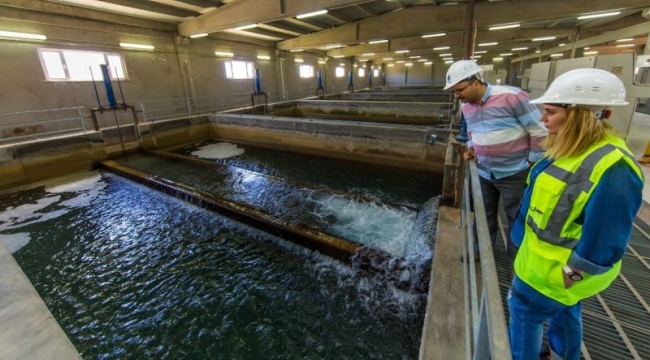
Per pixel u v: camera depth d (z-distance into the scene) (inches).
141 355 102.2
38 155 262.2
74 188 248.8
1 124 281.6
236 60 538.3
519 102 65.6
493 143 70.8
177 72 442.6
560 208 37.6
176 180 252.2
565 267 38.4
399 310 110.6
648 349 64.7
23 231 181.2
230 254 152.5
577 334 46.1
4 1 262.8
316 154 336.5
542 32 511.5
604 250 34.2
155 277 138.5
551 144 40.9
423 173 272.5
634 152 166.6
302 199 202.8
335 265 134.9
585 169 34.9
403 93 642.2
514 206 74.0
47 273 144.2
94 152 301.1
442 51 829.2
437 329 71.4
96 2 306.0
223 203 185.8
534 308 44.3
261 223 163.5
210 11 377.7
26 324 63.7
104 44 348.8
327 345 101.5
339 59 901.2
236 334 107.7
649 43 221.0
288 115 553.3
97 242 167.9
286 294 123.9
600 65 179.5
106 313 119.7
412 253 124.9
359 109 508.7
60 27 308.3
